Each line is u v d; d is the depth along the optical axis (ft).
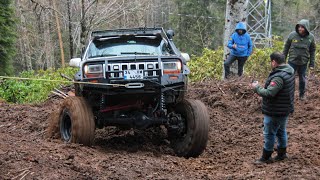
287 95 22.53
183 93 25.85
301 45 36.96
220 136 30.45
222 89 42.14
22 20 125.29
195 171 21.99
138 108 25.50
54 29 129.80
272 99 22.66
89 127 24.35
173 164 23.00
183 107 25.62
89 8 71.20
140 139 29.17
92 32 27.91
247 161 24.32
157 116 25.54
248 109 37.37
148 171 20.70
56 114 28.78
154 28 28.45
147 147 27.14
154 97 25.35
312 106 36.68
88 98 26.23
